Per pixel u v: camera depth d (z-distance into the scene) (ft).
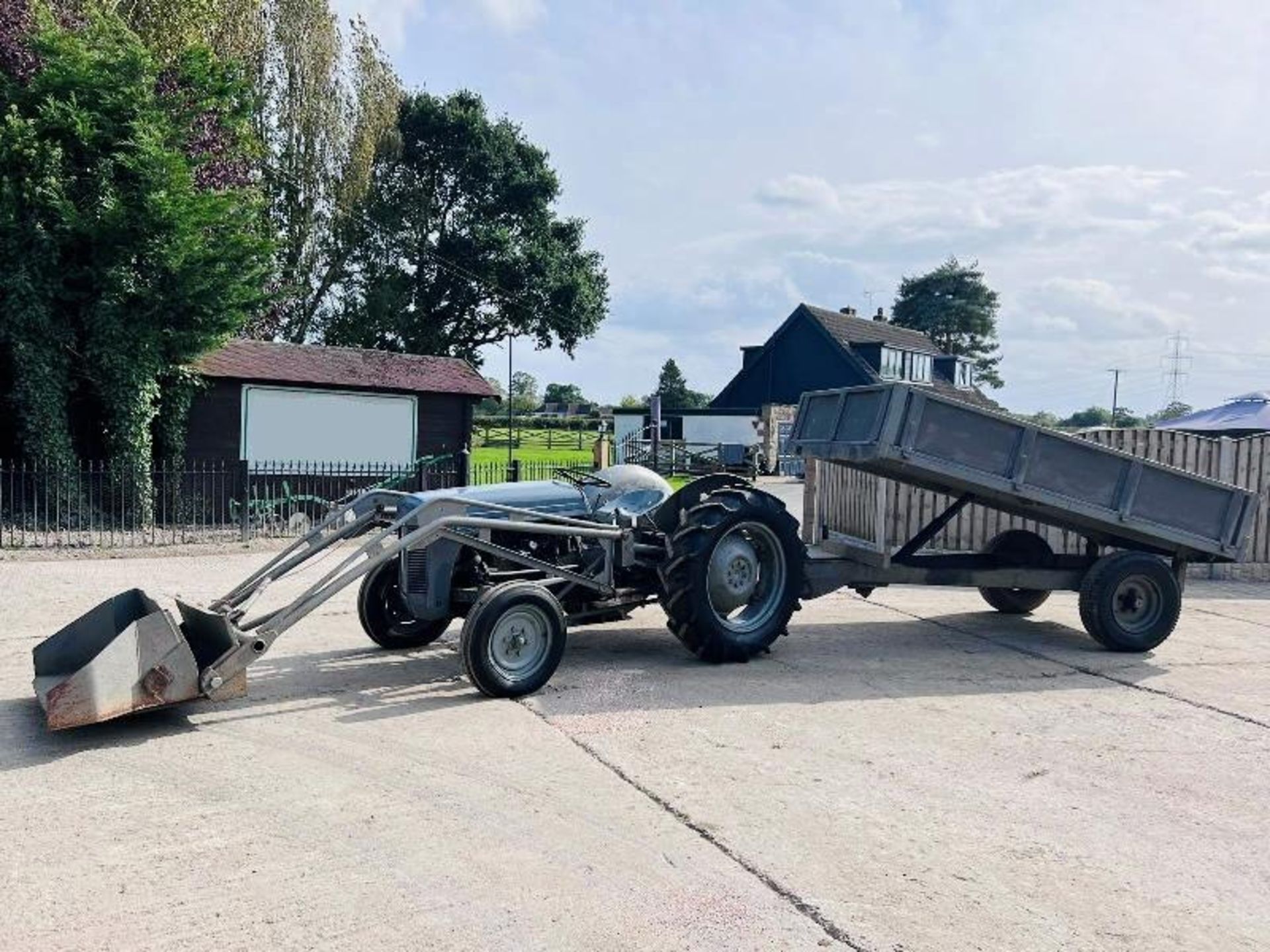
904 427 23.90
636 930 11.44
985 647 27.30
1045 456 25.29
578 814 14.73
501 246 120.06
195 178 58.54
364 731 18.45
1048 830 14.57
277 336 99.91
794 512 67.51
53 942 10.96
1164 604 26.76
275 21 92.84
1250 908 12.35
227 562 41.24
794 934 11.42
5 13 52.95
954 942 11.33
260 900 11.98
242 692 18.61
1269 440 42.70
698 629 23.57
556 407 312.71
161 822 14.24
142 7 67.46
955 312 247.50
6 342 49.62
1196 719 20.44
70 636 20.22
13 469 48.16
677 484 109.91
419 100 120.26
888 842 14.01
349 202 99.30
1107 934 11.61
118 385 51.13
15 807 14.71
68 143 49.88
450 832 14.03
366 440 63.00
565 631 21.74
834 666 24.61
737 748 17.85
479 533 22.56
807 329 152.66
